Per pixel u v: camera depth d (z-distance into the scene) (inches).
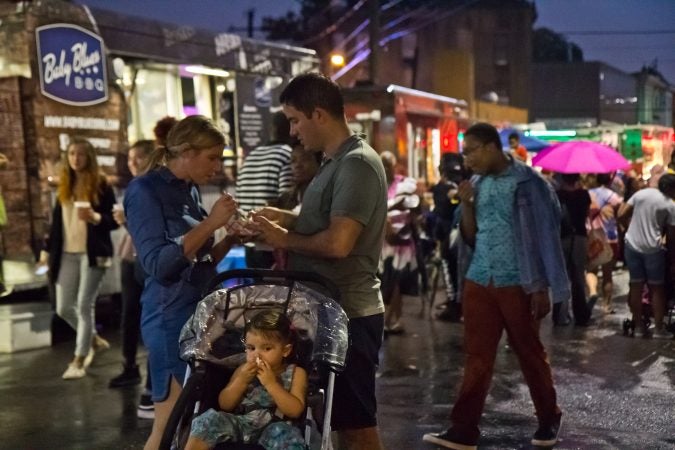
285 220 168.2
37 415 260.1
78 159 295.4
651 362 332.8
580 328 410.3
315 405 147.1
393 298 388.2
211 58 460.8
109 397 279.3
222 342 153.4
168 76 449.1
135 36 416.2
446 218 417.4
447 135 713.6
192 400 144.9
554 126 1798.7
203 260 171.0
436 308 462.3
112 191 305.9
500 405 270.1
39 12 370.3
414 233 388.8
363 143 163.6
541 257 217.8
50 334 365.1
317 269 163.8
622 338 383.2
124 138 409.1
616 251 508.1
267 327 144.2
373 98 619.2
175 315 166.7
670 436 237.8
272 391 142.7
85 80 389.7
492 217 221.6
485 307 222.2
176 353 166.9
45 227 370.3
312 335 152.4
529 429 244.8
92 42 392.8
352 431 166.7
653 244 378.0
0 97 363.9
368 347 163.6
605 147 436.5
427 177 669.3
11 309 360.5
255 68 493.7
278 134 284.2
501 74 1920.5
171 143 168.7
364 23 1600.6
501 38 1910.7
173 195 168.1
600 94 2185.0
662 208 376.5
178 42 440.8
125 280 289.0
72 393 284.7
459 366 323.9
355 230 157.0
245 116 488.1
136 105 434.9
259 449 138.6
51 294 311.0
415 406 268.7
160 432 168.7
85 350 305.1
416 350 354.0
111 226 303.3
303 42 1637.6
